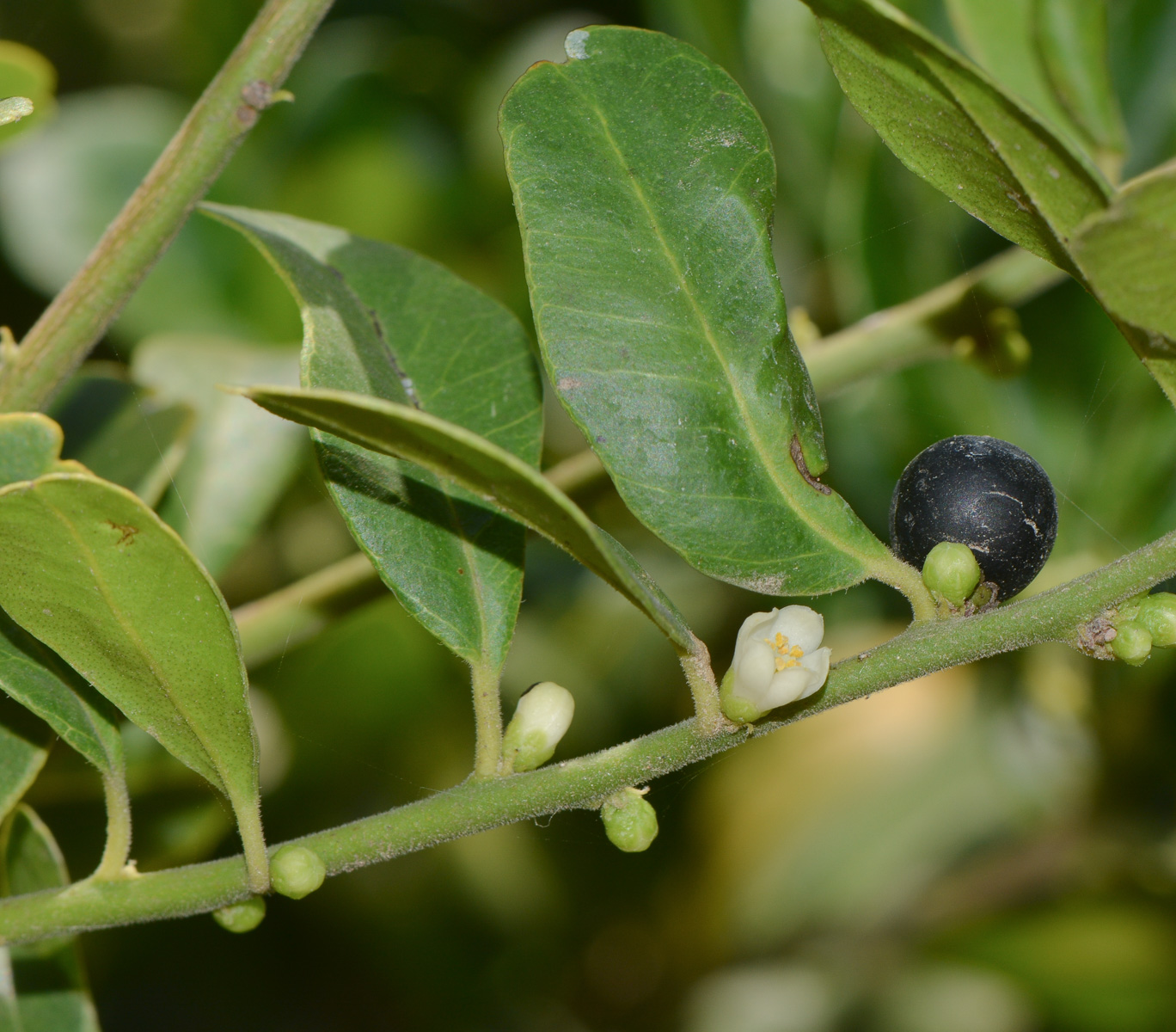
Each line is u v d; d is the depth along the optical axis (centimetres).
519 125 31
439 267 33
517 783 31
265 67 31
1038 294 38
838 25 29
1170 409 37
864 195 37
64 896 30
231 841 39
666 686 46
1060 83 35
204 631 30
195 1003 47
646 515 31
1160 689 40
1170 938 47
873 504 39
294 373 37
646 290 31
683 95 31
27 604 30
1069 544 38
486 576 31
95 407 36
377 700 39
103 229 39
